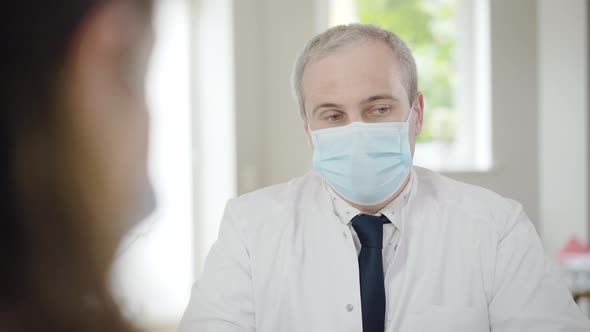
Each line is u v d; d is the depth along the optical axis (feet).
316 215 4.46
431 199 4.53
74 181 0.80
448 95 11.23
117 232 0.84
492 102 10.41
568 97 10.32
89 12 0.81
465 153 11.18
